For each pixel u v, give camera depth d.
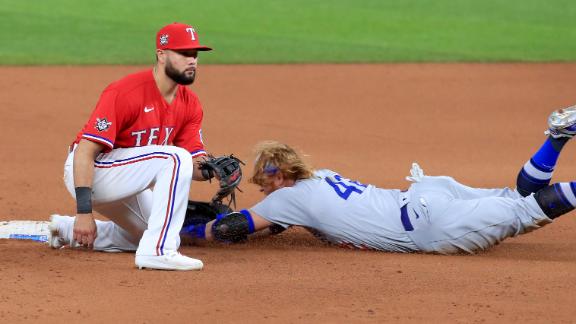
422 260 21.70
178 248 23.05
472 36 70.62
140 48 61.19
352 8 81.50
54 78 51.53
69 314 17.31
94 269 20.56
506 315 17.48
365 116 46.59
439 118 46.50
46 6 75.88
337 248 23.25
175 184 20.55
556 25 76.00
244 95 50.19
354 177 34.16
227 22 73.25
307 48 63.88
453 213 21.86
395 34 70.81
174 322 16.92
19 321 16.91
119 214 22.14
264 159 22.77
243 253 22.59
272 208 22.52
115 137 21.12
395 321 17.06
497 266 21.20
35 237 24.38
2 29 65.81
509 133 43.62
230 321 16.98
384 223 22.27
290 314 17.41
